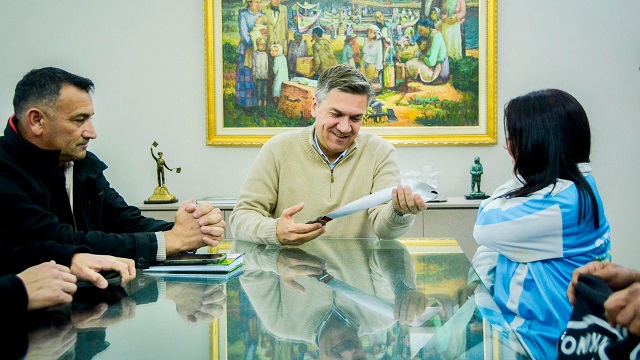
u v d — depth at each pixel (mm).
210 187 3969
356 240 1951
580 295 925
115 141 3955
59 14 3896
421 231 3469
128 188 3977
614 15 3795
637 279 972
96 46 3912
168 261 1502
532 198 1562
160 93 3936
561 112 1585
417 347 894
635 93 3822
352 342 928
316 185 2332
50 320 1067
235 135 3924
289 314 1085
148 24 3906
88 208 1900
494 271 1749
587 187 1548
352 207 1785
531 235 1543
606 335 870
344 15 3854
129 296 1241
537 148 1591
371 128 3902
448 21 3836
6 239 1568
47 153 1693
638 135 3836
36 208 1590
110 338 958
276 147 2352
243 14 3865
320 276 1412
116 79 3926
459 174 3908
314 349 890
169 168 3906
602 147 3861
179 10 3898
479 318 1056
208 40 3863
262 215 2209
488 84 3836
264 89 3898
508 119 1655
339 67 2172
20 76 3916
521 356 860
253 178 2318
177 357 854
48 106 1690
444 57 3854
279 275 1430
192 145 3951
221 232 1616
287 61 3887
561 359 941
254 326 1017
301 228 1788
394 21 3854
